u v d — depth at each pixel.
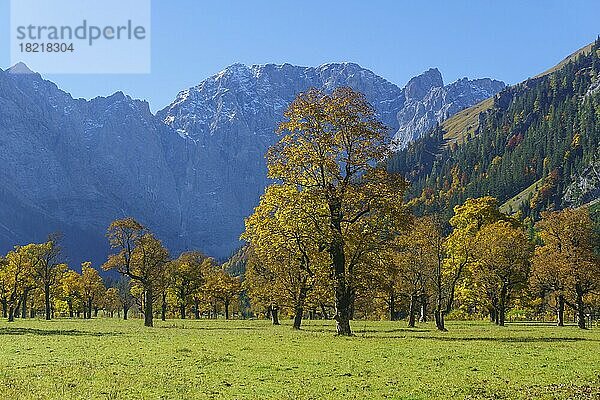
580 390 23.23
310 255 50.41
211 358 31.28
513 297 89.44
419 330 62.97
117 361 30.48
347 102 48.19
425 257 64.69
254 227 49.72
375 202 47.19
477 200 94.50
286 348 36.56
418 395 22.34
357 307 76.25
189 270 133.12
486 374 26.75
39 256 119.44
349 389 23.25
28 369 27.70
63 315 170.38
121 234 85.69
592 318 94.94
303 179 48.75
